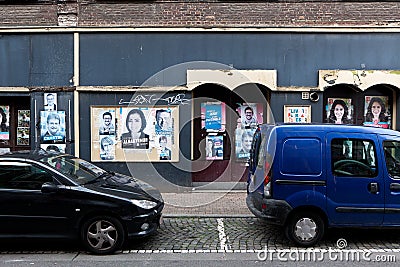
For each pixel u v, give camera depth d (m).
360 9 10.34
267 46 10.38
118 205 6.15
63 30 10.30
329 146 6.45
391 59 10.37
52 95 10.39
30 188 6.21
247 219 8.07
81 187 6.23
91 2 10.35
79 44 10.36
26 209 6.13
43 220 6.13
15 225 6.14
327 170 6.39
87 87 10.30
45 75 10.40
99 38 10.38
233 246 6.55
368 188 6.39
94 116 10.39
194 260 5.93
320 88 10.26
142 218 6.23
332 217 6.39
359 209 6.37
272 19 10.37
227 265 5.72
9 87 10.37
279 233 7.21
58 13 10.32
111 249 6.18
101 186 6.45
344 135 6.50
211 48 10.38
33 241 6.39
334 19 10.34
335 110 10.64
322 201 6.36
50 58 10.38
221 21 10.38
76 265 5.73
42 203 6.13
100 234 6.19
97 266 5.69
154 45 10.37
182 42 10.37
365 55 10.37
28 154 6.83
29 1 10.37
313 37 10.37
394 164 6.52
